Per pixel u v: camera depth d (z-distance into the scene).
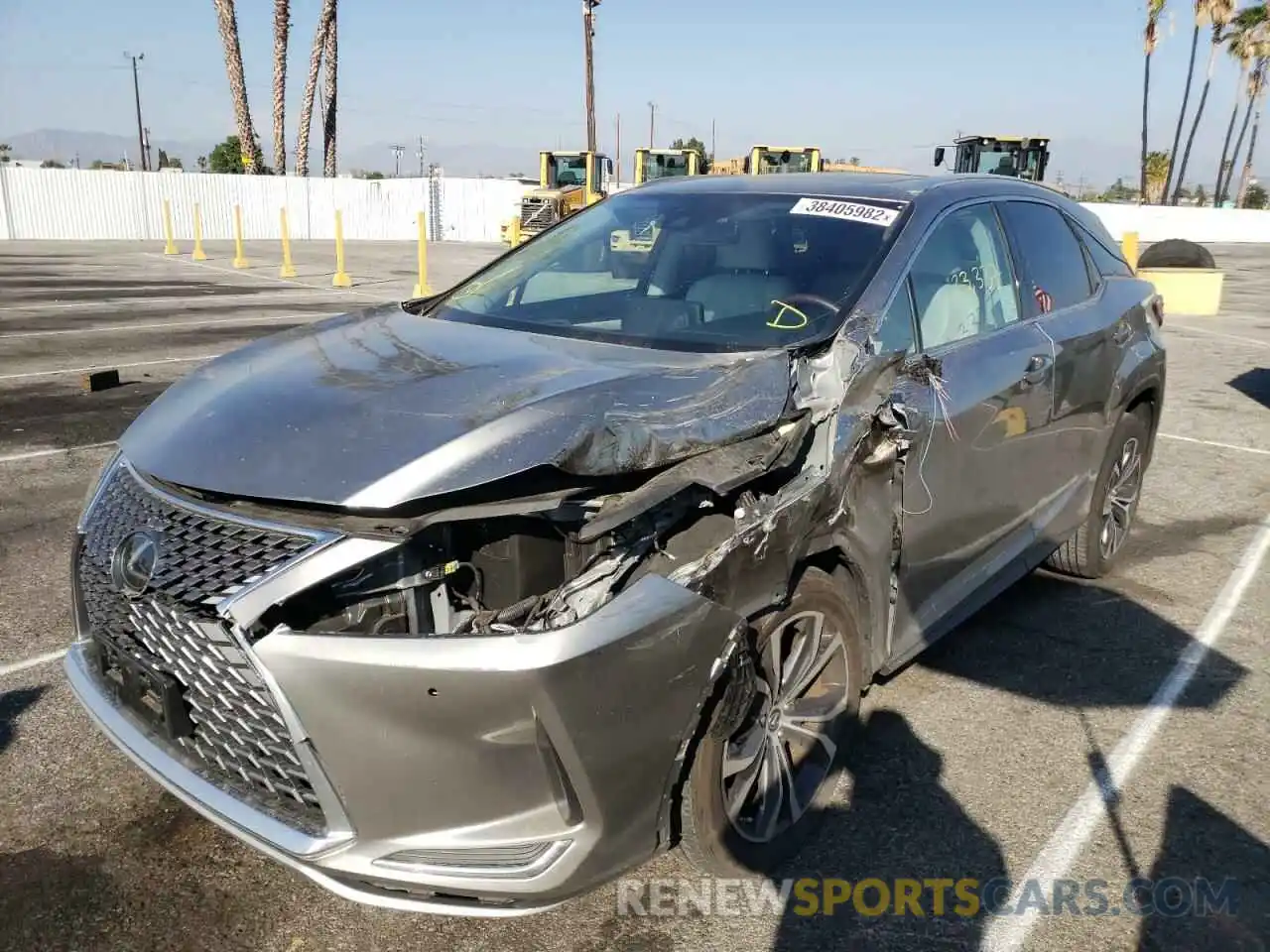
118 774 3.31
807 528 2.66
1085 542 4.88
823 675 3.06
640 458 2.36
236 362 3.05
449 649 2.10
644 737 2.25
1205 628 4.60
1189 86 54.38
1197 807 3.26
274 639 2.14
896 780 3.37
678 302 3.43
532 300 3.70
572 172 28.50
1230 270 28.45
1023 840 3.08
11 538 5.28
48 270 21.08
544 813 2.22
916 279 3.46
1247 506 6.45
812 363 2.89
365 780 2.16
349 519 2.23
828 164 23.59
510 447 2.29
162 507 2.47
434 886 2.19
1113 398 4.69
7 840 2.97
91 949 2.55
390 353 3.00
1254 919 2.77
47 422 7.71
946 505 3.46
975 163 27.59
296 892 2.79
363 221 38.22
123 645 2.59
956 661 4.23
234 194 35.53
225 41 37.03
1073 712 3.84
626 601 2.24
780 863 2.93
